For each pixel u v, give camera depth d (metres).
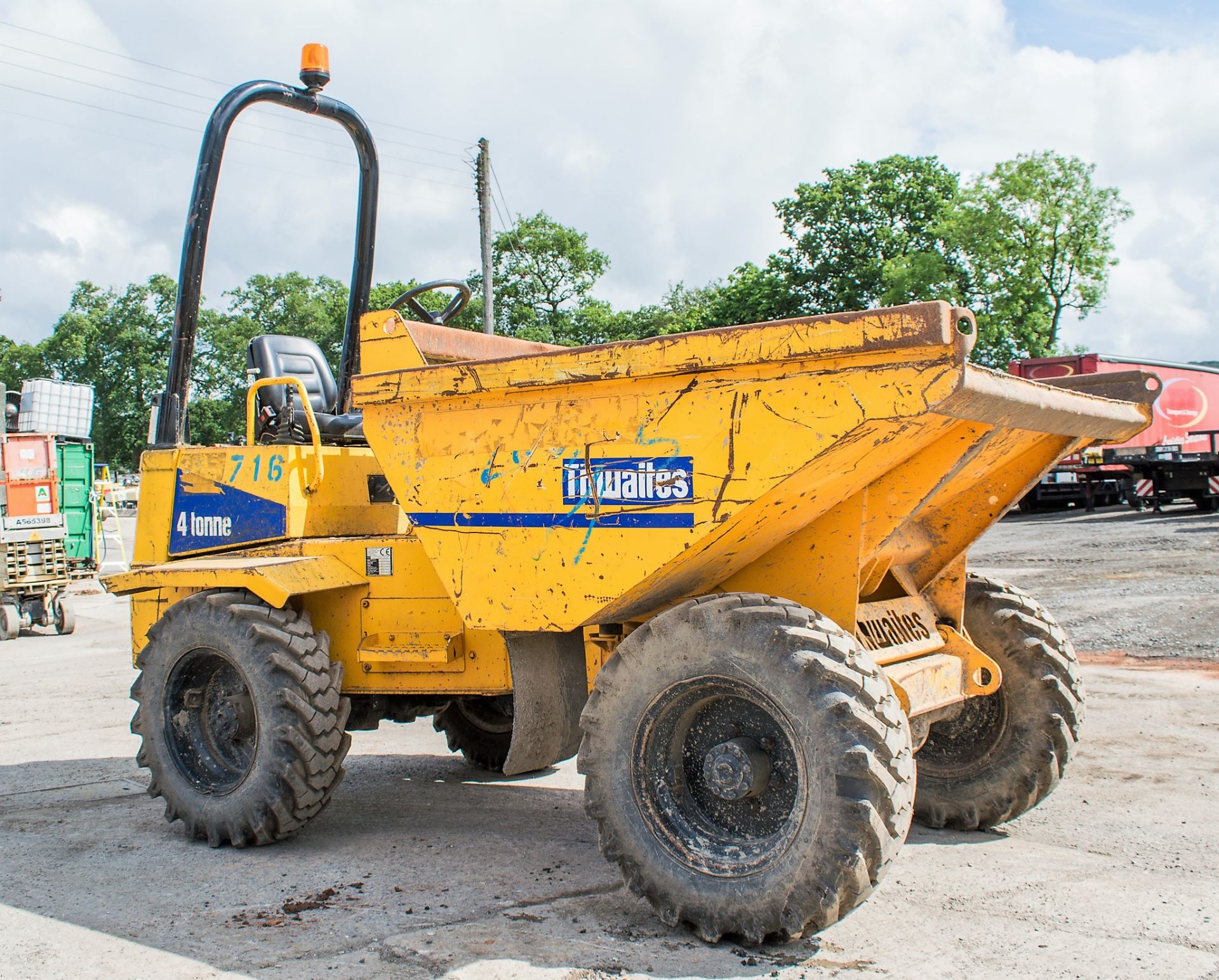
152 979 2.93
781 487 3.02
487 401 3.65
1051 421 3.27
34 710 7.38
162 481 5.11
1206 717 5.98
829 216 41.38
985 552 14.65
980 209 40.47
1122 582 11.00
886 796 2.89
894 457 3.23
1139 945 3.03
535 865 3.92
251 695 4.23
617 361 3.29
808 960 2.98
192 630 4.39
